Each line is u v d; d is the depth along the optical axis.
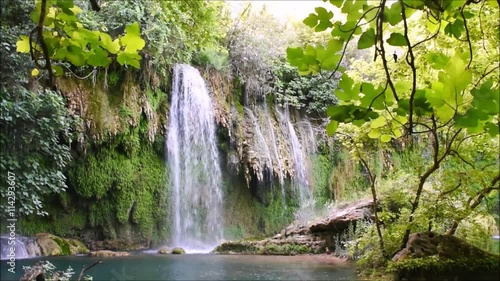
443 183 4.07
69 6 1.13
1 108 6.34
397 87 1.05
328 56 1.03
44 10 1.09
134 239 10.52
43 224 9.54
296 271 6.57
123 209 10.36
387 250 4.45
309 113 13.45
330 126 1.05
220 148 11.88
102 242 10.15
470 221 3.98
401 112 0.98
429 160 5.07
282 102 13.12
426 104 0.94
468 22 3.12
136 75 10.26
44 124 6.88
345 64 9.27
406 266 1.62
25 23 6.66
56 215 9.71
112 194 10.27
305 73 1.06
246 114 12.34
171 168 11.02
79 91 9.27
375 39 0.99
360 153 5.29
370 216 8.21
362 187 12.73
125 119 9.95
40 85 7.48
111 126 9.66
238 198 12.04
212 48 11.47
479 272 1.50
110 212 10.28
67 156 7.51
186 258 8.45
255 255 8.87
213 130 11.77
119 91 10.01
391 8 1.03
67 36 1.22
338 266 6.93
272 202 12.20
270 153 12.01
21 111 6.55
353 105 1.01
